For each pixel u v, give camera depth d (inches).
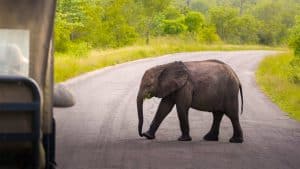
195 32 4719.5
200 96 815.1
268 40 6569.9
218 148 766.5
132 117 1008.2
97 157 674.2
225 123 984.3
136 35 3503.9
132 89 1475.1
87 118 982.4
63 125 902.4
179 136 842.2
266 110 1198.3
